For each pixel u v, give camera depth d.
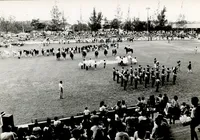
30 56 49.69
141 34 103.19
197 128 9.14
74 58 45.34
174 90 23.89
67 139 9.89
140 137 6.82
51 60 43.62
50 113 18.17
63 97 22.25
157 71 25.53
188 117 12.01
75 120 14.53
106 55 48.09
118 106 14.59
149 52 52.03
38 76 30.83
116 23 130.75
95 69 34.81
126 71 24.75
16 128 11.79
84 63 35.16
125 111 14.52
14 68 36.44
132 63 38.81
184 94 22.48
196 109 7.37
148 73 26.47
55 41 80.56
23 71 34.06
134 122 10.27
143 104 15.77
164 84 26.31
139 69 28.53
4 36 97.62
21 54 51.00
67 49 52.41
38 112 18.45
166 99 15.95
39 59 45.31
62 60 43.41
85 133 10.50
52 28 131.75
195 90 23.73
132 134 9.42
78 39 82.25
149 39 87.50
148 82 26.98
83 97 22.12
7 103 20.73
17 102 20.97
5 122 12.45
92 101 20.95
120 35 100.06
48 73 32.50
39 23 133.75
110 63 39.28
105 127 10.78
